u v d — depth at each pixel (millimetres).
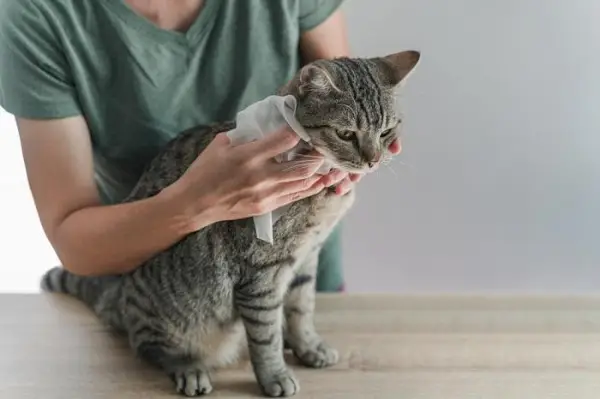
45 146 1328
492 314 1512
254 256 1237
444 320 1488
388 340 1417
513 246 2043
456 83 1880
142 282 1338
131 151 1445
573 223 2006
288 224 1223
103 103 1381
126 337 1443
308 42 1508
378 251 2066
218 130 1336
